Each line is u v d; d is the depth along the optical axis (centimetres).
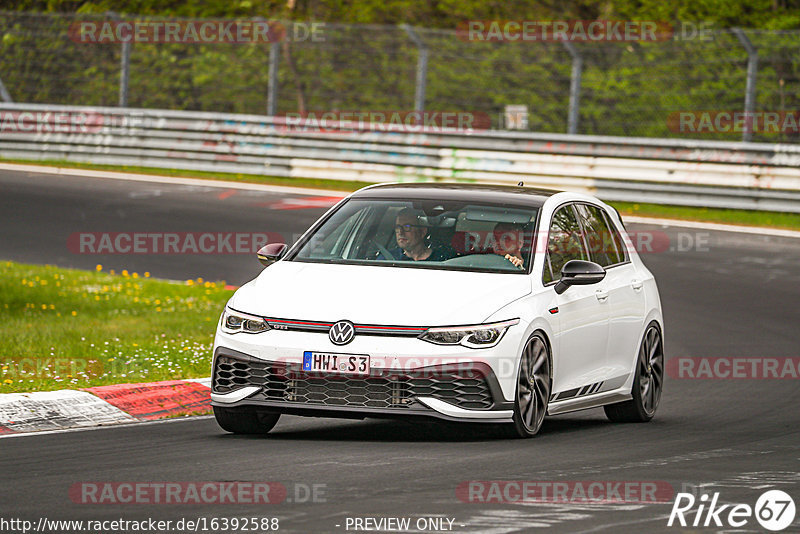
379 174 9912
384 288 3094
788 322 5806
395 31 13588
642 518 2222
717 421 3712
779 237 8138
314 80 12719
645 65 11444
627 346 3659
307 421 3538
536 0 13825
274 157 10262
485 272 3225
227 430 3231
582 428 3525
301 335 3008
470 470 2656
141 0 14500
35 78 12706
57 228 8081
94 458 2789
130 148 10694
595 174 9269
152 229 8106
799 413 3891
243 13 14525
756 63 9269
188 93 12912
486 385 3002
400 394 2964
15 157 11012
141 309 5847
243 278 6844
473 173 9638
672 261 7288
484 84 12094
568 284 3316
